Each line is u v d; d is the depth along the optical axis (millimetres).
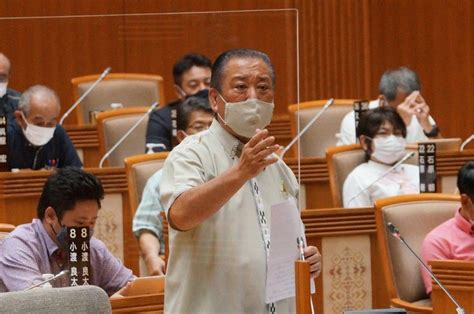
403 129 12086
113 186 10016
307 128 14070
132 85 12273
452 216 9859
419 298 9719
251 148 5527
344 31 19047
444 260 8516
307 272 5797
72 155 10312
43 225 7051
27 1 13133
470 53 19062
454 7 19172
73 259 7031
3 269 6906
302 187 12555
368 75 19266
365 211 10641
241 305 5836
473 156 13195
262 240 5871
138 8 13828
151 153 10336
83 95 10398
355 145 12242
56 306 4812
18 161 10008
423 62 19531
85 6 13945
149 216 8930
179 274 5902
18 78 9047
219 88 5906
